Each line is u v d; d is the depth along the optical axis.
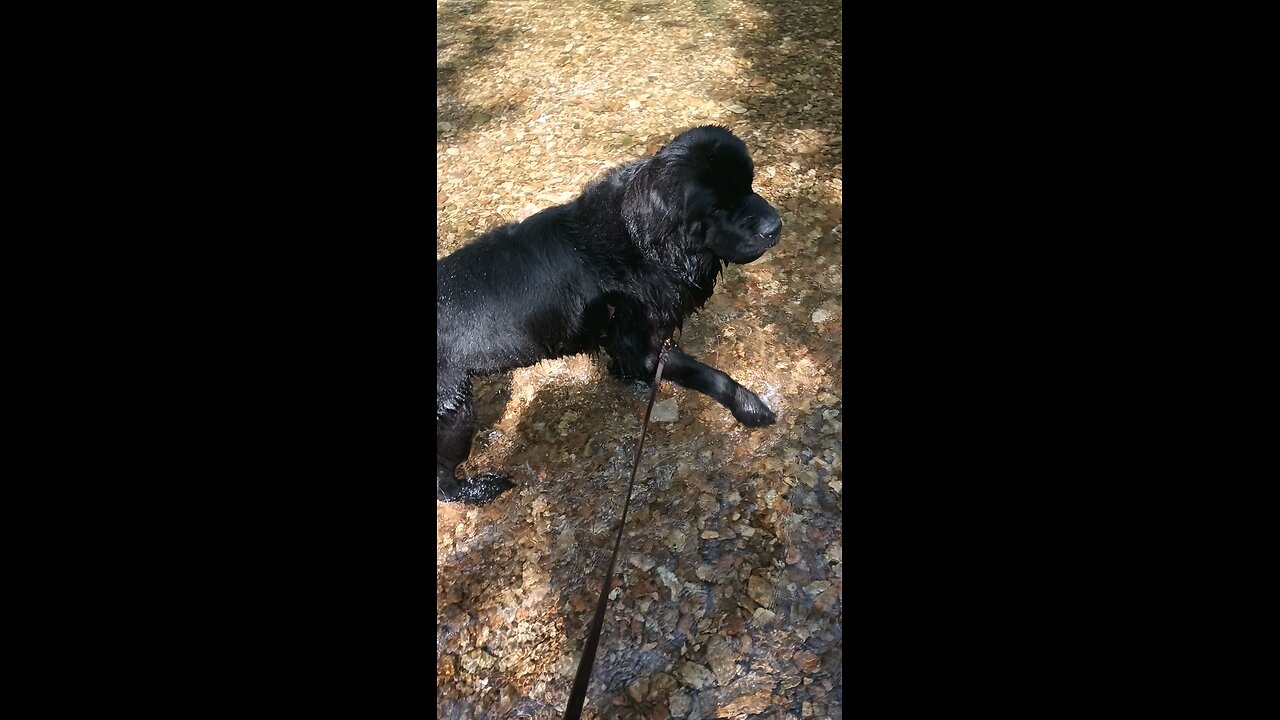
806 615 1.79
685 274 1.92
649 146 3.06
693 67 3.50
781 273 2.52
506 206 2.93
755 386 2.25
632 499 2.07
